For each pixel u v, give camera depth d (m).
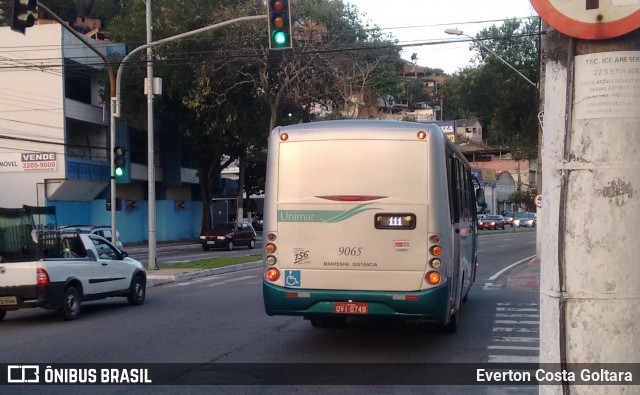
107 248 15.88
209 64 38.38
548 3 3.05
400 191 9.32
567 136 3.04
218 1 40.41
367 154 9.42
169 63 40.44
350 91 37.19
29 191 40.84
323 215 9.44
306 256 9.45
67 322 13.53
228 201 76.44
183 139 55.75
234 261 29.39
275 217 9.59
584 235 2.98
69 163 41.16
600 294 2.96
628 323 2.94
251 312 14.47
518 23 39.06
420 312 9.17
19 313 15.34
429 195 9.27
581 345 2.99
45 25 40.28
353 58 36.75
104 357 9.78
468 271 13.84
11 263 13.14
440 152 9.41
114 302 17.09
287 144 9.66
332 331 11.94
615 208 2.94
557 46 3.12
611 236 2.94
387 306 9.27
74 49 41.19
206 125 45.50
